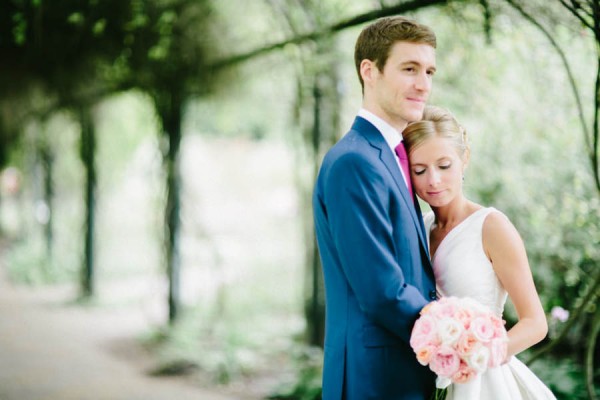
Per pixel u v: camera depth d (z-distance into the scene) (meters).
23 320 7.16
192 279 8.51
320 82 4.68
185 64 5.59
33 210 13.62
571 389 3.54
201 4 5.18
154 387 4.56
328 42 4.26
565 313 3.37
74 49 5.88
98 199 8.60
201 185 14.77
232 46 5.34
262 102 5.91
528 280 1.78
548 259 4.09
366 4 4.11
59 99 7.62
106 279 9.73
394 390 1.74
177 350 5.25
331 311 1.87
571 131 3.91
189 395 4.37
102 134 8.90
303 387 4.27
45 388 4.53
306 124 4.87
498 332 1.60
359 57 1.85
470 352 1.55
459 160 1.84
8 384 4.62
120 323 6.98
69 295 8.78
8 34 5.86
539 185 4.17
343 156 1.72
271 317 6.54
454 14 3.28
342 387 1.79
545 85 3.83
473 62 3.95
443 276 1.87
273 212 13.66
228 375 4.68
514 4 2.89
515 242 1.79
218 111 6.20
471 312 1.59
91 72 6.41
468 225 1.85
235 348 4.98
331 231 1.74
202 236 6.23
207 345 5.38
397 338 1.75
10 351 5.67
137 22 5.30
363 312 1.76
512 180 4.27
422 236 1.79
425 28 1.75
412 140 1.82
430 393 1.83
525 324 1.74
